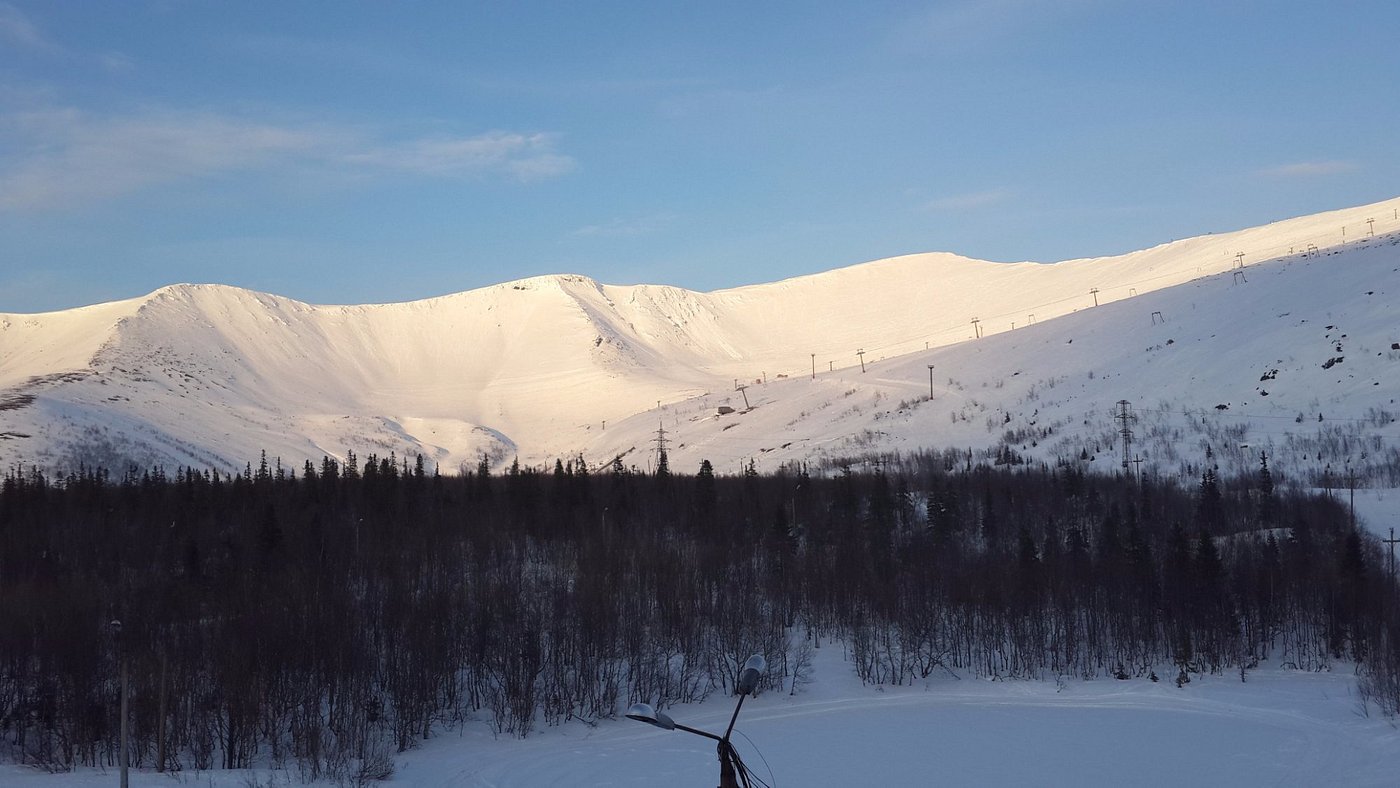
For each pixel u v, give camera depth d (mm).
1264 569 100688
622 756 73438
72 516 129750
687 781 66688
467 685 88875
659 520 127000
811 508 134625
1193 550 105750
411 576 97625
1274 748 71188
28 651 79500
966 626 101312
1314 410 183875
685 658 93812
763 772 68938
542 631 91188
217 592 91375
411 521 121438
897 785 65875
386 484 139750
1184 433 187000
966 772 68000
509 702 83688
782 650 95375
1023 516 130875
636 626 91875
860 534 121000
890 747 74375
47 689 76312
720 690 92000
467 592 94812
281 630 80125
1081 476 146875
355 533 113812
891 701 89000
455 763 72562
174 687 75250
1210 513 120562
